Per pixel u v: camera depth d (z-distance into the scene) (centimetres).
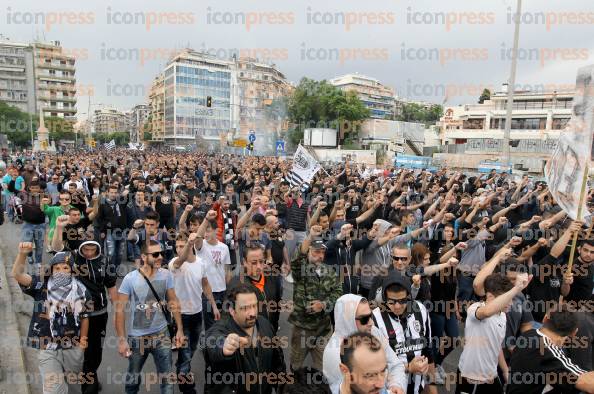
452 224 737
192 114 7044
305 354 461
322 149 4706
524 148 3928
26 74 7288
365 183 1404
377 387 237
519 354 324
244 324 305
